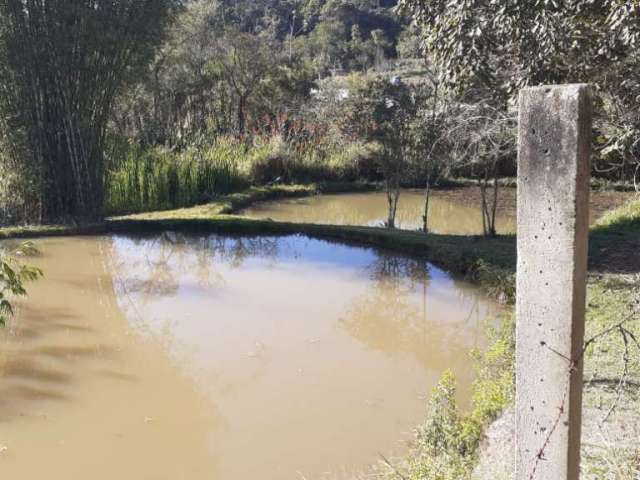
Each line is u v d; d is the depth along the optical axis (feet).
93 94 35.96
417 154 38.50
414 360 19.24
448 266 29.01
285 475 12.85
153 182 43.60
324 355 19.48
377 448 13.80
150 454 13.71
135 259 31.42
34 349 19.58
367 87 64.59
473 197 52.90
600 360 14.25
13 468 13.09
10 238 33.50
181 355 19.34
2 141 34.65
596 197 48.67
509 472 10.07
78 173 36.11
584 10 13.44
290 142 60.49
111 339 20.68
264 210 47.67
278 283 27.58
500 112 24.50
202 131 64.18
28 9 33.24
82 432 14.57
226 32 69.87
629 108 15.03
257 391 16.84
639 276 20.70
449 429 11.85
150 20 36.04
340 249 33.86
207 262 31.07
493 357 15.70
